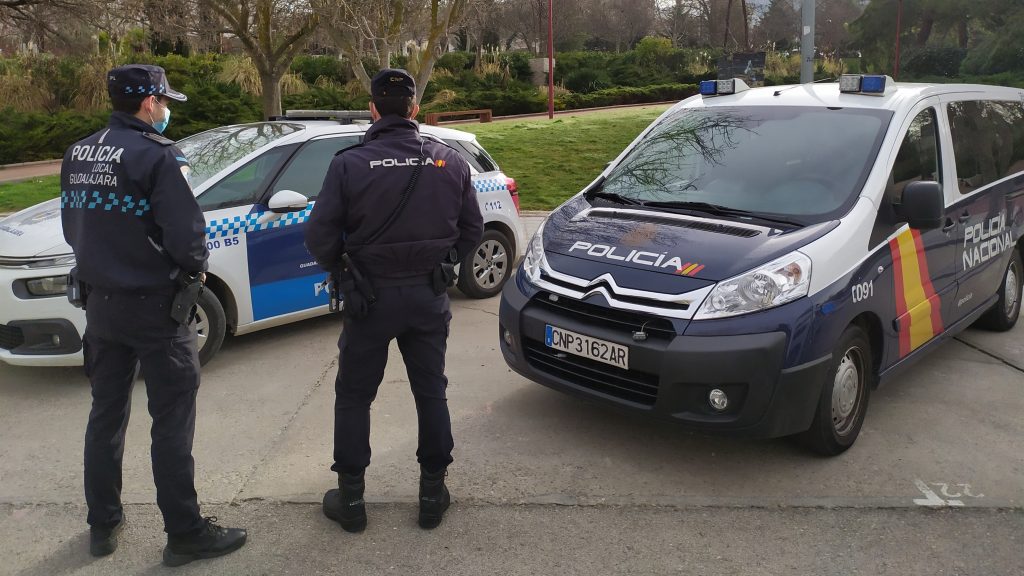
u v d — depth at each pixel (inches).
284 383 190.5
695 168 173.6
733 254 141.3
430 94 1152.8
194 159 213.3
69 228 114.6
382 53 503.2
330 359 206.7
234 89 907.4
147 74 113.0
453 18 519.8
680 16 2461.9
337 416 124.8
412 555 121.6
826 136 167.2
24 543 126.0
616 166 189.5
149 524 131.0
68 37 740.7
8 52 903.7
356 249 117.8
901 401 177.3
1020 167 216.2
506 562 119.7
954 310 185.3
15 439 161.6
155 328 113.3
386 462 149.9
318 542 125.2
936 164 176.1
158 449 116.6
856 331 147.5
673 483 142.2
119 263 111.1
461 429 163.9
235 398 181.5
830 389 142.2
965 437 159.3
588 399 148.9
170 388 116.2
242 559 121.1
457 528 128.6
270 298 209.2
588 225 163.2
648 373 137.6
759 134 175.0
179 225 110.1
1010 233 209.3
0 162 703.1
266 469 148.3
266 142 215.3
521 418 169.0
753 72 487.2
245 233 201.9
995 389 183.9
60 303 177.2
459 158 125.6
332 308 126.8
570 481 142.9
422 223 118.3
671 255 144.8
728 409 135.3
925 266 168.1
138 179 108.8
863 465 148.0
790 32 2546.8
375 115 124.1
